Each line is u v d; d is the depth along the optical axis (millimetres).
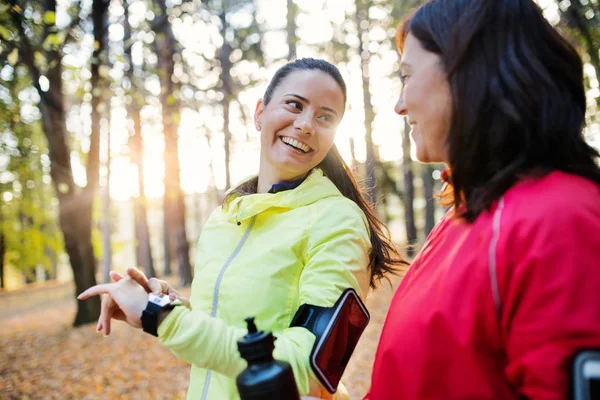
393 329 993
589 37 5316
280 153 1555
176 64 11797
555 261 745
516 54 899
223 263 1499
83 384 5824
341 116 1617
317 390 1151
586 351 695
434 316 881
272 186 1620
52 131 8602
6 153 8289
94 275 9336
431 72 1017
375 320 7734
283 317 1351
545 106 876
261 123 1646
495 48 917
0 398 5520
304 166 1556
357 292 1299
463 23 943
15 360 7051
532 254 766
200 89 11344
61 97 8531
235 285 1399
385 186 18562
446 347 862
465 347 841
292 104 1539
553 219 773
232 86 14250
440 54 1007
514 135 897
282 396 864
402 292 1070
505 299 806
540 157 891
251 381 865
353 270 1303
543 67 890
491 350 837
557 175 859
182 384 5613
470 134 925
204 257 1590
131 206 26156
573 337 704
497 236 832
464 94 934
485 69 918
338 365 1189
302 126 1501
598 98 5406
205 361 1164
